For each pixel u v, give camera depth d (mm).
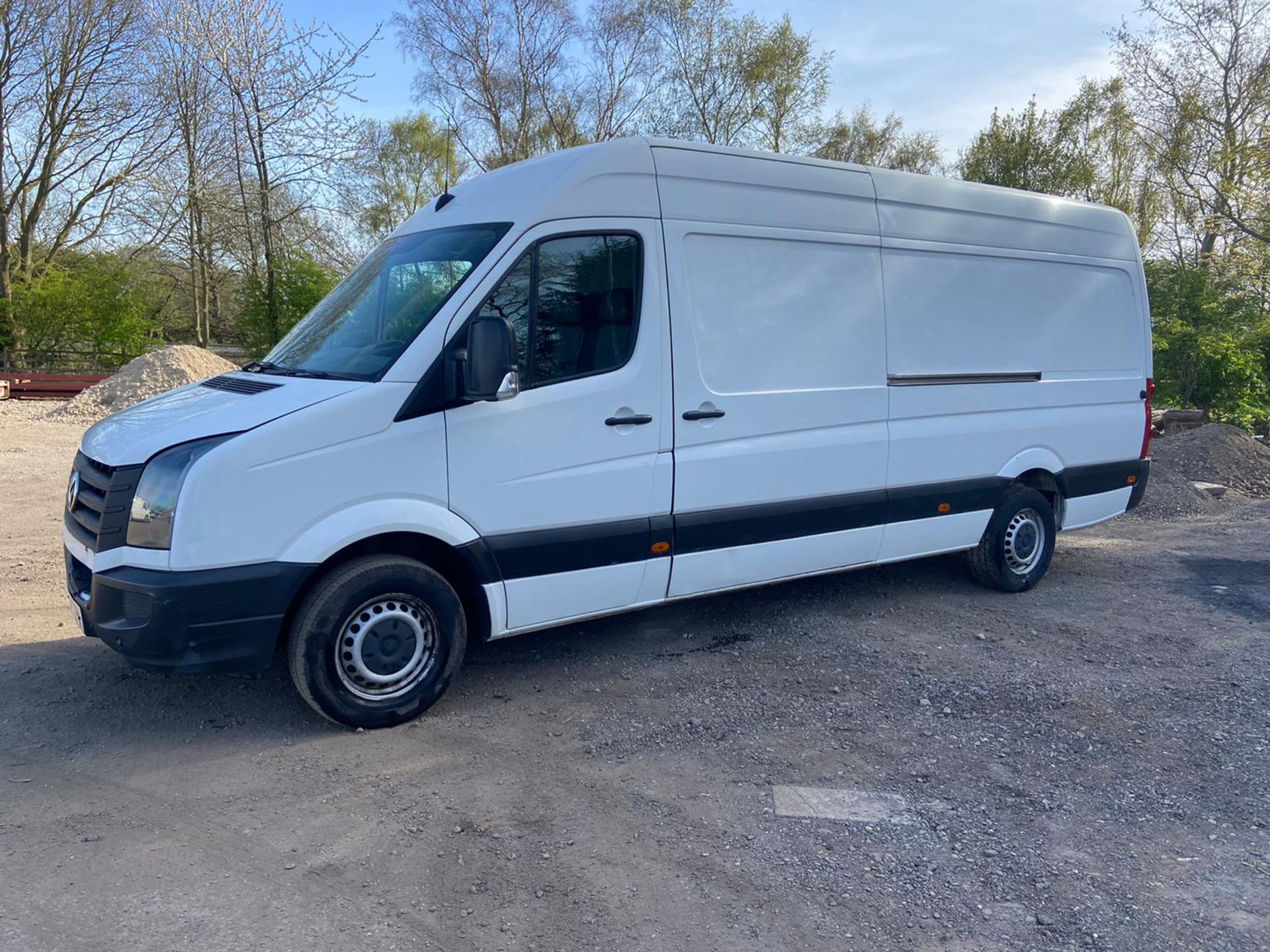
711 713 4629
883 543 6008
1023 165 27297
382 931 2926
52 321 26656
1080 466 7012
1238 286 20922
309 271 24594
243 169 24734
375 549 4371
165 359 17922
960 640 5762
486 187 5090
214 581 3891
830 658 5402
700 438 5102
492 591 4562
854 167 5770
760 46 30594
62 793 3744
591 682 5016
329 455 4070
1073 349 6938
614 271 4816
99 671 4941
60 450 12797
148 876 3191
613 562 4895
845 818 3652
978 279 6363
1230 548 8516
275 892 3119
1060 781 3986
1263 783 3982
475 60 30375
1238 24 21250
